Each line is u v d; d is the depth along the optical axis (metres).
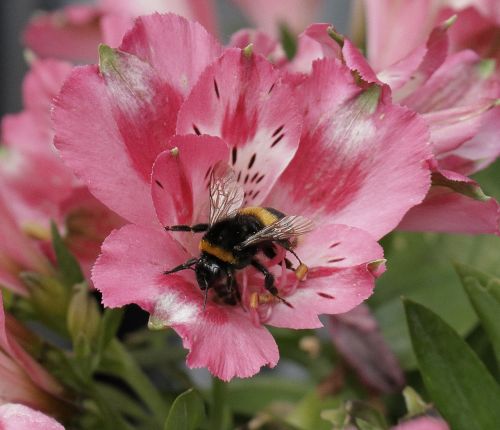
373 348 0.27
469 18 0.26
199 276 0.22
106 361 0.26
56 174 0.28
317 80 0.23
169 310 0.21
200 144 0.22
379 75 0.24
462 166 0.24
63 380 0.24
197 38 0.22
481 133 0.24
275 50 0.25
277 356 0.22
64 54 0.32
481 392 0.23
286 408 0.29
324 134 0.23
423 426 0.23
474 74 0.24
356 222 0.22
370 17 0.27
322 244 0.22
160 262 0.22
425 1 0.26
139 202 0.22
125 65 0.22
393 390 0.27
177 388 0.29
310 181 0.23
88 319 0.25
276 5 0.30
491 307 0.23
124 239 0.22
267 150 0.23
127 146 0.22
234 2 0.32
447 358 0.23
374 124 0.22
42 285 0.25
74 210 0.25
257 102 0.22
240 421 0.29
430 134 0.23
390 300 0.29
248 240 0.23
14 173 0.28
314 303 0.22
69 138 0.22
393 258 0.29
